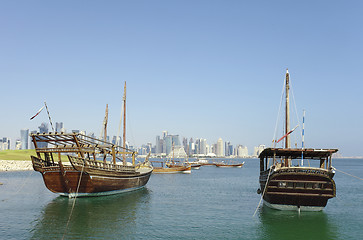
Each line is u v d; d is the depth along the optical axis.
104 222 28.59
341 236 25.30
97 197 41.94
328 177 29.69
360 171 150.25
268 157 37.59
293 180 30.31
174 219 30.50
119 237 23.86
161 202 40.78
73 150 38.03
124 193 47.91
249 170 145.38
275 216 31.83
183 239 23.70
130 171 47.84
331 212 35.88
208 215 32.66
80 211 33.25
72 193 39.84
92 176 39.12
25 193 46.28
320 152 31.86
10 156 120.00
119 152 54.19
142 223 28.61
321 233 26.05
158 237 24.11
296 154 33.91
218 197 46.78
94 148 42.00
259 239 24.06
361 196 51.38
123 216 31.31
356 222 30.28
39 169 38.31
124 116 63.91
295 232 26.20
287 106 42.28
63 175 38.16
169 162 142.75
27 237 23.42
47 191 48.62
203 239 23.81
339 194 54.31
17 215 31.00
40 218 29.75
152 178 87.00
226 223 29.06
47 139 39.41
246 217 31.70
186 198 45.25
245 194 50.84
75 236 23.88
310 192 30.64
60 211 33.06
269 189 31.58
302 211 32.78
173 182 73.81
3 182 62.62
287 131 41.88
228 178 88.94
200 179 83.88
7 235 23.89
